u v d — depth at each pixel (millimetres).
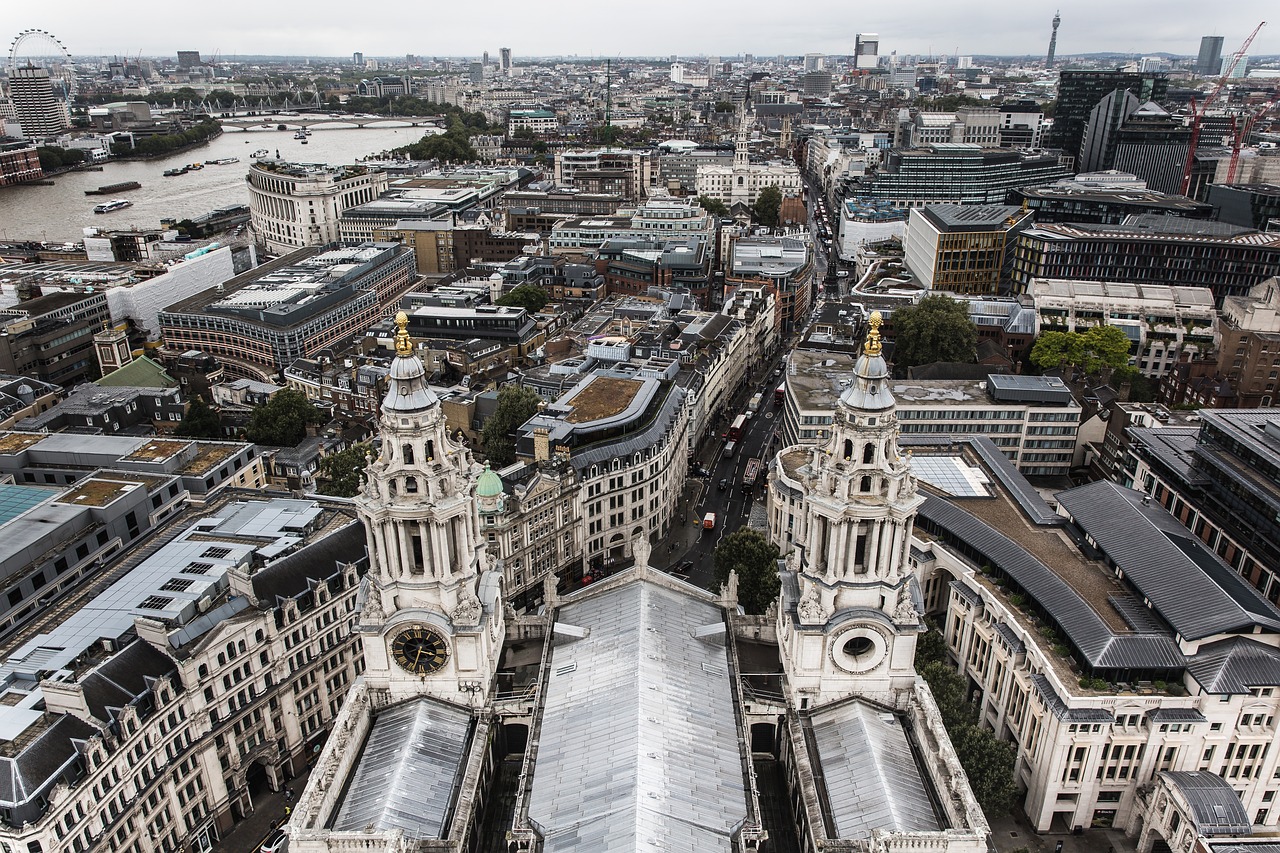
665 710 85312
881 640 89312
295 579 122375
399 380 80812
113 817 97188
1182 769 107750
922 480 152875
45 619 116125
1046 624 119125
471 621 88750
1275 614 108938
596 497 168750
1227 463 145625
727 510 195375
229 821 113875
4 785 88062
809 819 79688
